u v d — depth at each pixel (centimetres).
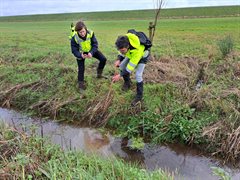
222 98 659
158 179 435
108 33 1791
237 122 595
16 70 933
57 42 1434
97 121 696
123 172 432
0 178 418
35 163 448
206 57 936
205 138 585
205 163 549
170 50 1075
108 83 769
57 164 449
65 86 794
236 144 553
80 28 657
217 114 625
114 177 426
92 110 704
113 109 688
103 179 419
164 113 643
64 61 991
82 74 748
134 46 579
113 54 1077
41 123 723
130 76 789
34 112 768
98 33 1800
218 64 850
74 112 728
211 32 1543
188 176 512
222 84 723
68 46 1292
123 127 660
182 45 1174
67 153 500
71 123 712
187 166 543
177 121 620
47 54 1102
